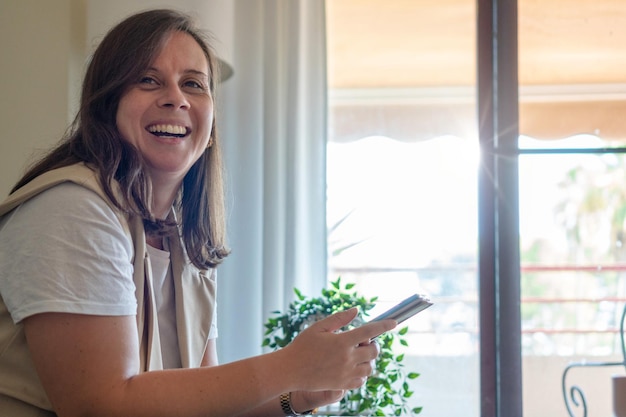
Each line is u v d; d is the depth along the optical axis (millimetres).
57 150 1281
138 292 1212
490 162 2600
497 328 2588
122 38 1319
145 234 1312
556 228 2584
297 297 2477
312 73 2580
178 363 1362
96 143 1224
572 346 2570
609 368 2561
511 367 2574
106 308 1070
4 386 1115
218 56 2326
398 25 2777
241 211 2555
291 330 2211
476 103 2715
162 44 1321
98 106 1283
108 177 1182
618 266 2562
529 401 2570
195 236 1454
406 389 2383
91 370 1048
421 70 2764
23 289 1062
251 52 2578
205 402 1060
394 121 2752
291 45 2539
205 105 1366
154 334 1234
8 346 1115
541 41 2596
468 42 2771
